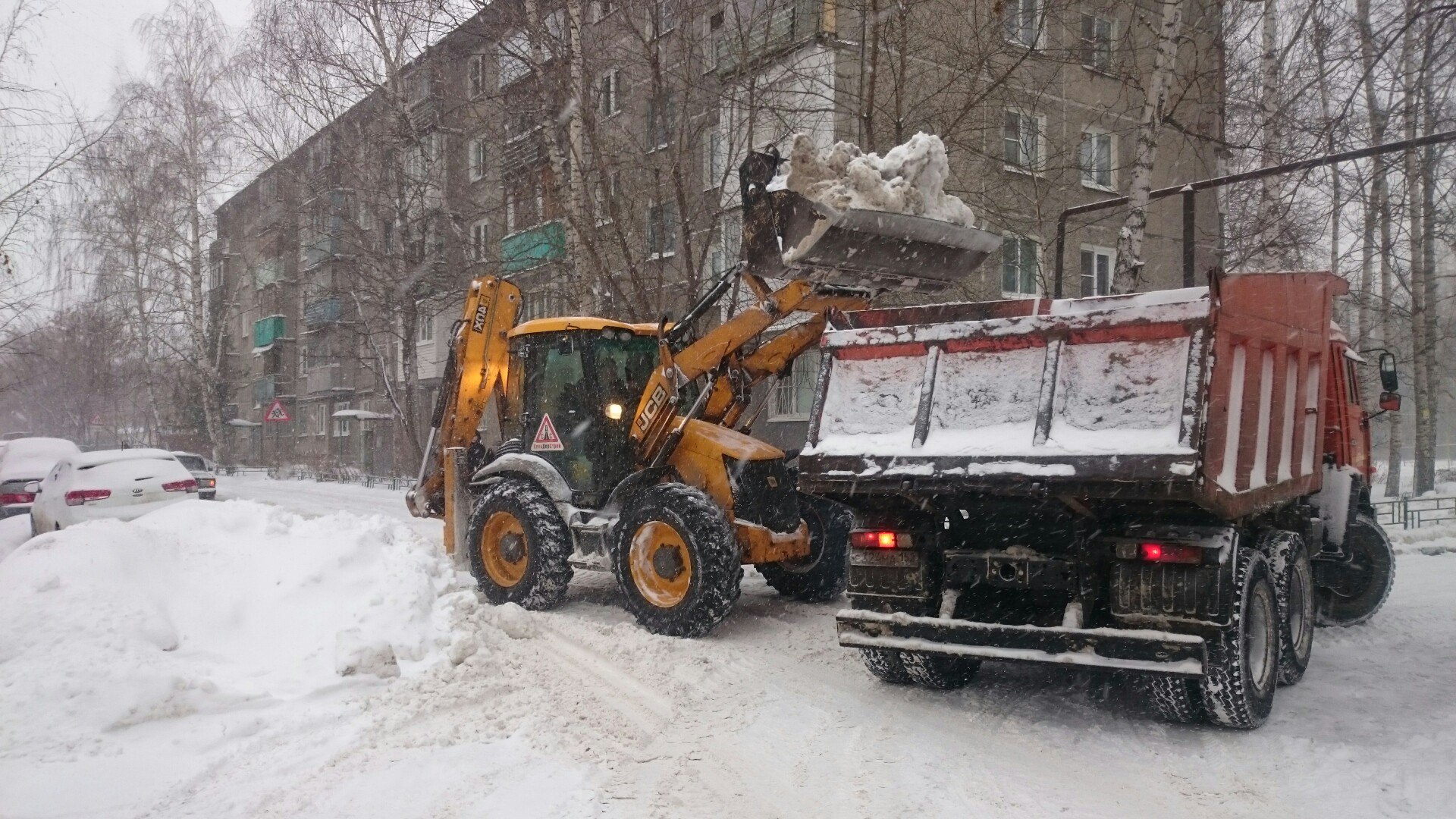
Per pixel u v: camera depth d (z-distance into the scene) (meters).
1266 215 10.98
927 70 10.93
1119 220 16.31
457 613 6.43
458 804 3.90
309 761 4.35
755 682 5.66
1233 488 4.48
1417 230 17.72
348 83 17.14
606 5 11.65
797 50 11.09
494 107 14.05
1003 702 5.34
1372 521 7.55
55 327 33.62
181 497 12.41
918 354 5.13
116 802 3.89
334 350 29.34
